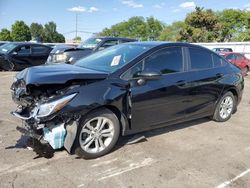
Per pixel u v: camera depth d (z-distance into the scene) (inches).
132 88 173.8
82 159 164.6
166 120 197.2
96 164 160.2
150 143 192.5
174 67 200.7
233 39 2615.7
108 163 161.9
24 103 165.2
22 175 145.3
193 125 235.0
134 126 180.2
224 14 2672.2
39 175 146.0
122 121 174.6
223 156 178.5
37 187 135.9
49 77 152.8
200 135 212.8
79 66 193.9
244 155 181.5
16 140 186.1
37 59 587.2
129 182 144.0
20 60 567.2
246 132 225.0
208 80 221.0
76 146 159.6
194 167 162.4
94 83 161.6
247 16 2623.0
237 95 255.4
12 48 562.6
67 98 150.1
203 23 2154.3
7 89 365.4
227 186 144.4
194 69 214.2
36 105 154.9
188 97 207.0
